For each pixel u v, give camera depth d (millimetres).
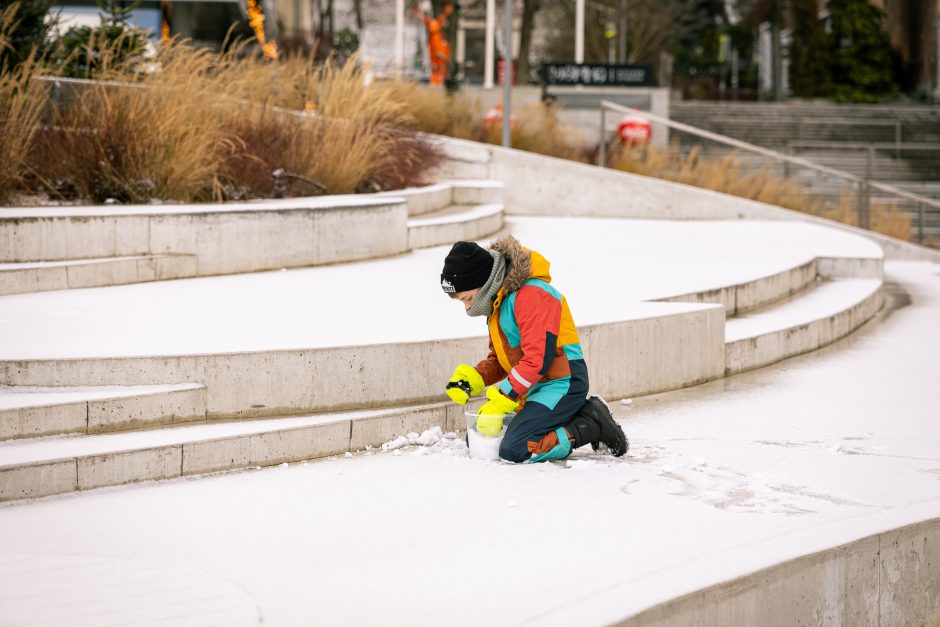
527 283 5848
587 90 31172
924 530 4910
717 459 6121
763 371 8875
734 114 38750
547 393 5922
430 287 9453
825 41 50250
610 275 10477
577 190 18000
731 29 60625
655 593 3967
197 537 4754
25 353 6129
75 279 9047
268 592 4148
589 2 52125
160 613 3920
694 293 9344
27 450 5371
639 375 7777
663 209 18000
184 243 9906
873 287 12008
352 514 5074
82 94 11828
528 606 4000
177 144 11289
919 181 33500
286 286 9422
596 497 5355
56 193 10914
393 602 4043
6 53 12633
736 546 4520
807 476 5789
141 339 6688
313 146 13328
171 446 5551
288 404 6250
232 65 14148
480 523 4953
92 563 4430
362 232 11352
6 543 4641
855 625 4648
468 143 17969
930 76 49188
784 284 11039
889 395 7938
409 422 6402
